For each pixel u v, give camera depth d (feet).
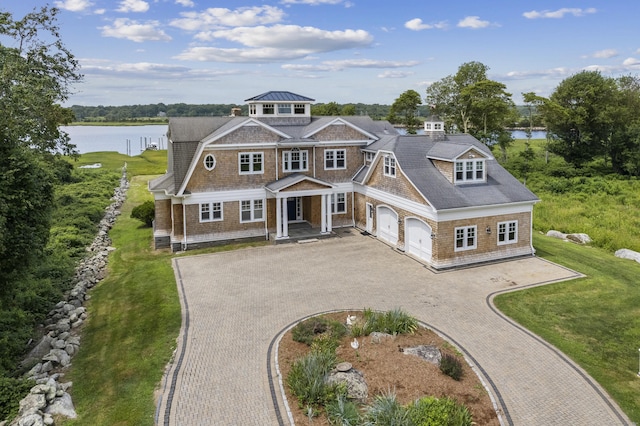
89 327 63.46
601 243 102.27
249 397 45.11
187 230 98.89
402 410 39.19
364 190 109.09
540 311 66.28
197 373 49.65
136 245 103.96
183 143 100.37
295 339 56.13
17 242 55.06
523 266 85.30
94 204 137.59
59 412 43.14
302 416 41.91
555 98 226.17
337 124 110.01
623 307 67.92
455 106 258.78
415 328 58.39
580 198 161.38
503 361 52.21
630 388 47.96
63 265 82.79
